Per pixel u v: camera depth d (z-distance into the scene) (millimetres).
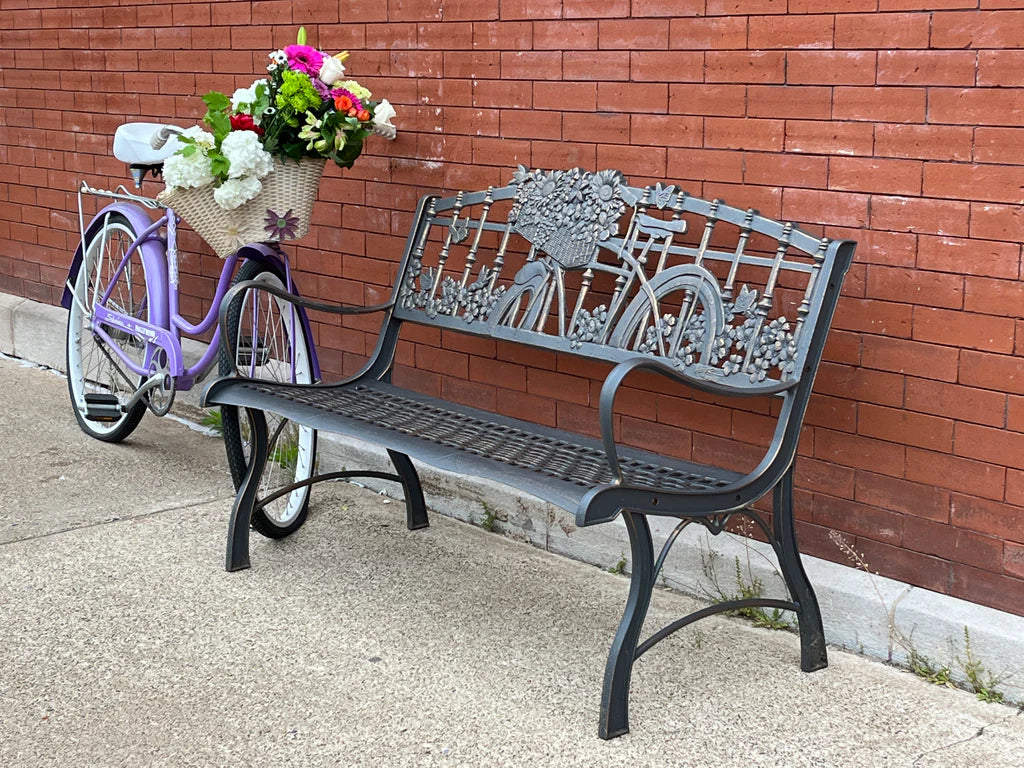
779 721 2986
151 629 3467
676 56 3602
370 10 4496
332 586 3762
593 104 3844
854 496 3412
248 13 5039
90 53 5930
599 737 2910
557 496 2855
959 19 3012
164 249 4785
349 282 4809
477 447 3316
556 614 3580
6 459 4891
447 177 4352
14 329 6531
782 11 3344
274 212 4008
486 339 4312
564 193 3670
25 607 3592
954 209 3094
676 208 3395
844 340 3357
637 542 2883
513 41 4035
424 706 3059
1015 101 2947
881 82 3178
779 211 3439
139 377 5023
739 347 3205
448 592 3727
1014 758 2816
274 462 4594
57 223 6398
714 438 3707
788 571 3170
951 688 3143
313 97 3857
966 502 3184
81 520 4270
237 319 3924
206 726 2965
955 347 3145
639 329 3430
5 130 6590
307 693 3123
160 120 5629
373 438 3354
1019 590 3113
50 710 3033
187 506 4418
